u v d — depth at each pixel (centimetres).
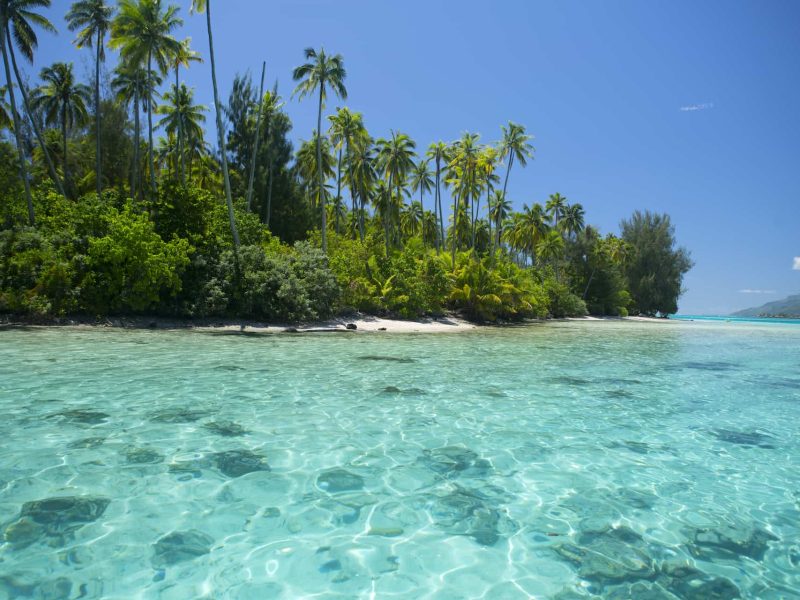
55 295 1978
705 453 612
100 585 299
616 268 6488
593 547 369
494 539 377
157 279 2094
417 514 417
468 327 3197
